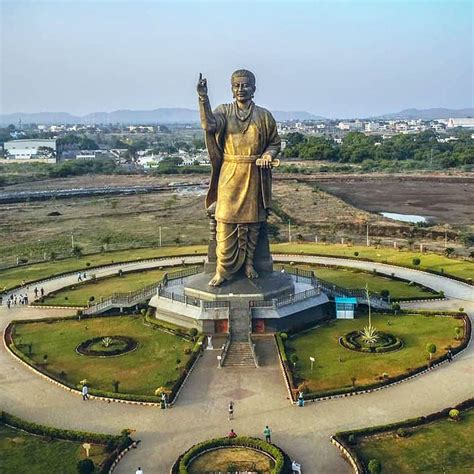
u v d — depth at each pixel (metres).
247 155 65.81
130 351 62.28
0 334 69.12
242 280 69.38
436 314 70.88
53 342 65.25
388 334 64.44
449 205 156.50
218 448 43.09
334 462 41.50
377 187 191.38
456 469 40.00
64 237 127.69
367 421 46.81
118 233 130.75
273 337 65.00
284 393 52.31
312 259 100.88
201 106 62.81
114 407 50.28
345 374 55.25
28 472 40.44
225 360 59.34
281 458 40.81
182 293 72.25
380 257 100.94
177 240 117.88
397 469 40.16
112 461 41.50
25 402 51.56
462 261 97.31
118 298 75.44
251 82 65.00
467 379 54.00
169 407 50.12
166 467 41.34
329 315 72.00
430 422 46.00
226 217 66.88
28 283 89.69
